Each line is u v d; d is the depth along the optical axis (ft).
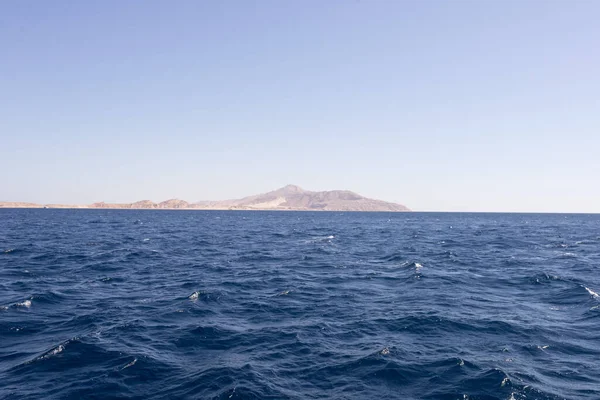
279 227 347.56
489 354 47.06
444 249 163.02
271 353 47.55
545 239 218.79
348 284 88.94
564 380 40.14
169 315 63.00
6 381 39.81
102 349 47.88
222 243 189.16
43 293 76.64
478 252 152.46
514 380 39.65
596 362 44.80
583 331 55.36
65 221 392.47
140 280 92.68
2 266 109.70
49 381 39.78
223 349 48.85
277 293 79.41
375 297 76.43
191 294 76.33
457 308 67.62
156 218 537.24
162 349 48.49
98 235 224.74
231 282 89.92
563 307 68.59
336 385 39.37
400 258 131.75
